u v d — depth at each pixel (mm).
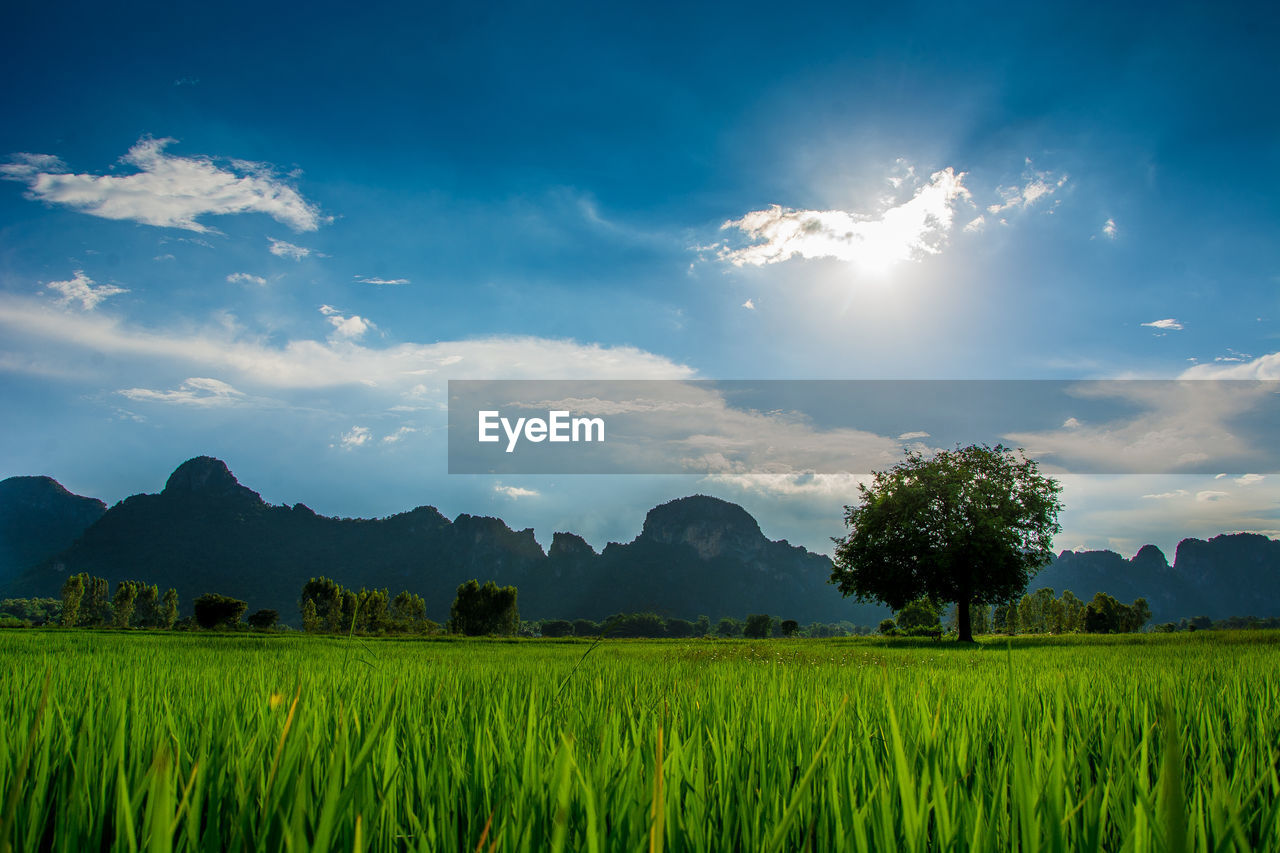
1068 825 1320
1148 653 14094
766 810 1630
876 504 42281
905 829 1190
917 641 36188
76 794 1454
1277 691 4160
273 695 2393
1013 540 38156
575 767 1499
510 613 98438
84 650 12922
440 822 1480
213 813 1261
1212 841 1313
